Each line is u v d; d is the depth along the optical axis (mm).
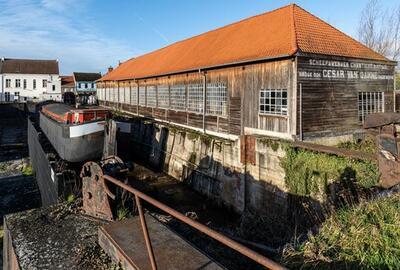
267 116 13195
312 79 12344
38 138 17172
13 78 52781
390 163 7676
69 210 6336
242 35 17031
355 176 8938
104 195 5797
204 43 20516
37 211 6371
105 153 13938
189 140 16875
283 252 4500
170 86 21062
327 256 4074
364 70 14078
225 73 15469
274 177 11477
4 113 35375
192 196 15352
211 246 5340
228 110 15422
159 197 15148
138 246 4387
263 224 8750
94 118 13914
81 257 4660
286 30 13852
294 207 10688
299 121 12070
